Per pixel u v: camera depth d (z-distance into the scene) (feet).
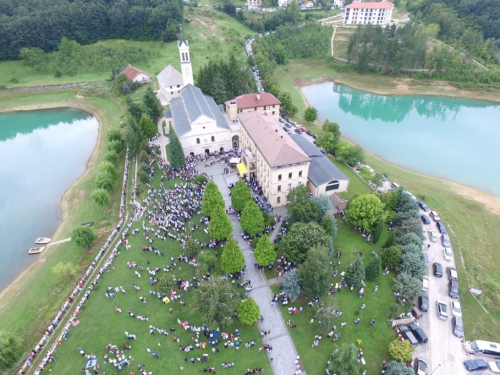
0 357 146.61
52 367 150.61
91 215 254.88
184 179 269.85
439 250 208.44
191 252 192.75
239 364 149.69
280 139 236.84
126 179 281.33
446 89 497.87
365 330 163.22
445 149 353.10
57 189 298.15
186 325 163.43
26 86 480.23
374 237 208.13
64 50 538.88
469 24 624.18
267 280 187.52
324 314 152.15
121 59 537.24
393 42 516.32
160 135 340.59
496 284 187.01
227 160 297.94
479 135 384.06
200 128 294.25
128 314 171.42
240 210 227.81
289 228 202.18
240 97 346.74
